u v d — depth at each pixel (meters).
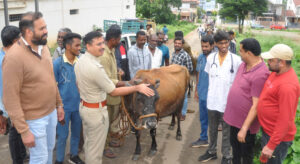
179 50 5.74
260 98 2.97
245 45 3.06
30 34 2.64
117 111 4.39
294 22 65.62
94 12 18.09
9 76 2.57
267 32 44.25
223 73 3.80
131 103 3.94
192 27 49.94
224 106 3.87
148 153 4.60
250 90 3.15
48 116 2.98
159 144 4.93
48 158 3.33
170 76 4.75
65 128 3.87
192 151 4.71
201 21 84.56
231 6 38.31
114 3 20.44
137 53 5.29
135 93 3.71
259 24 63.03
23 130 2.67
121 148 4.77
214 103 3.94
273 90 2.77
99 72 3.06
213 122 4.11
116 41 3.88
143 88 3.33
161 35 6.18
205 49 4.41
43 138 2.95
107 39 3.86
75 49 3.72
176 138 5.14
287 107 2.66
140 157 4.48
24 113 2.79
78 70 3.19
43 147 2.98
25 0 11.98
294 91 2.65
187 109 6.69
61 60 3.76
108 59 3.87
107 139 4.40
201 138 4.86
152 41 5.52
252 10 37.09
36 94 2.79
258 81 3.03
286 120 2.68
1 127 3.58
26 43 2.66
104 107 3.30
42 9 13.47
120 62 5.11
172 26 39.81
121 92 3.22
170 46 18.53
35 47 2.77
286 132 2.71
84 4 16.89
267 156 2.82
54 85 3.04
